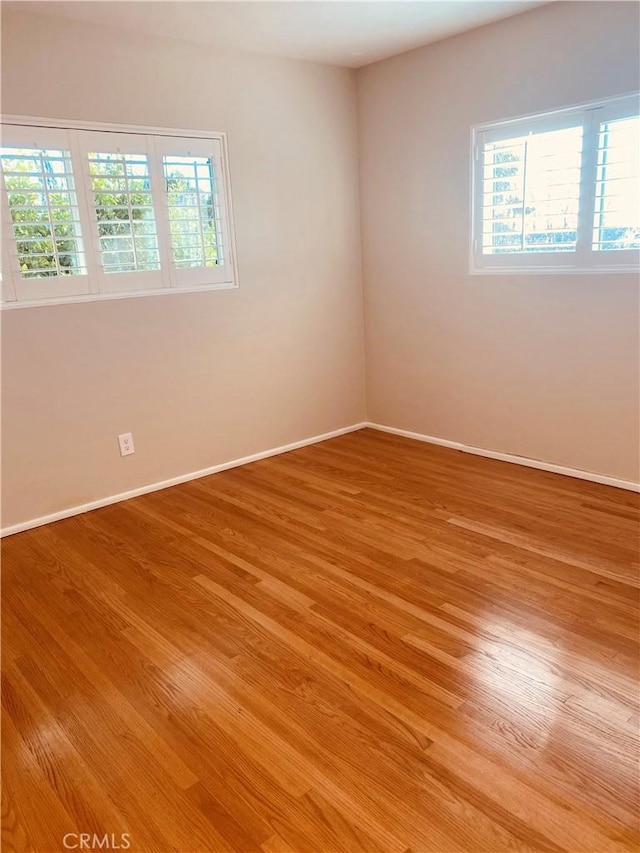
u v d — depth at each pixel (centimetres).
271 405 419
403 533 300
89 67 309
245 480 381
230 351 391
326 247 430
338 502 341
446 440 428
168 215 350
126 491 358
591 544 279
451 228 390
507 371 380
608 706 184
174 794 162
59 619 242
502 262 370
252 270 392
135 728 186
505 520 307
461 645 215
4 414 308
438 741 175
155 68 332
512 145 348
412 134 397
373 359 465
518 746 171
